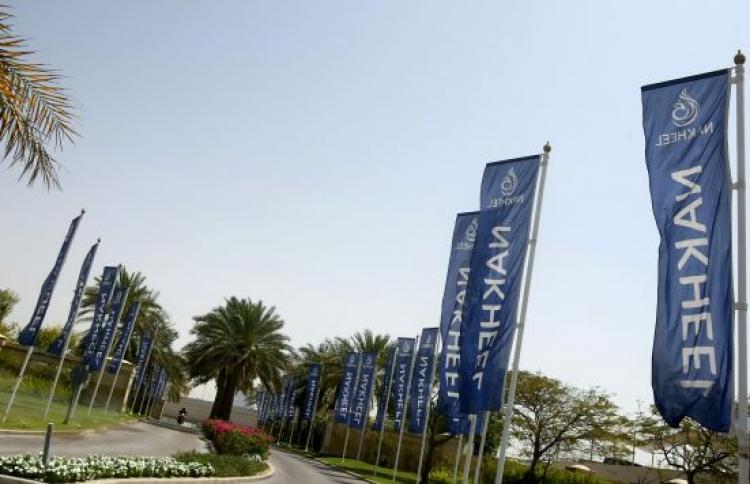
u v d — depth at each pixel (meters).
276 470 26.42
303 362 58.19
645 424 34.88
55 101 7.86
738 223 8.84
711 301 8.48
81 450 18.80
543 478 40.78
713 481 35.19
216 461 18.84
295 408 64.19
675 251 9.02
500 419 42.69
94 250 24.78
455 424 20.05
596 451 40.34
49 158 8.02
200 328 46.31
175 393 77.62
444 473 38.56
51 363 47.28
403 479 37.69
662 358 8.62
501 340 12.55
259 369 46.25
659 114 9.94
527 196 13.28
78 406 41.47
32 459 11.48
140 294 51.75
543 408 40.25
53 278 20.62
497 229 13.45
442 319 17.69
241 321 46.28
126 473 13.52
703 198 9.03
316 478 27.16
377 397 51.72
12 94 7.42
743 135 9.16
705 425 8.05
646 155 9.84
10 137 7.74
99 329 27.86
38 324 20.41
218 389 46.91
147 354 48.78
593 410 39.12
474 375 12.70
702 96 9.59
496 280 13.07
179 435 38.09
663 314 8.81
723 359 8.17
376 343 53.50
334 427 55.31
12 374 44.66
